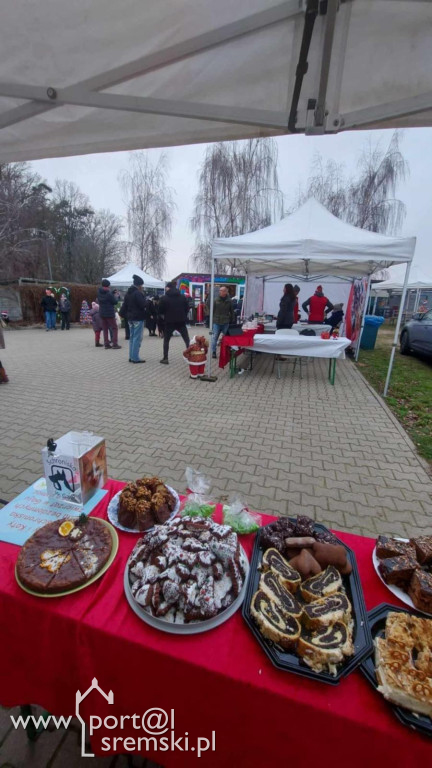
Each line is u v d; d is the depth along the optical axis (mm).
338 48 1092
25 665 974
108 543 1080
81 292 16703
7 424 3918
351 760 705
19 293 14812
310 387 5812
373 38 1056
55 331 13492
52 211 27047
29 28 1072
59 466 1261
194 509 1224
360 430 4020
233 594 903
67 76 1242
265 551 1062
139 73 1192
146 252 19812
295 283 11484
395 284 14695
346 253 4715
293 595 938
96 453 1354
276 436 3773
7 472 2891
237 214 15094
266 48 1109
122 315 9258
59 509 1301
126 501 1200
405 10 965
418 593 917
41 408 4484
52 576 944
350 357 9031
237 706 758
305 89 1215
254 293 11562
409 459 3346
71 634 874
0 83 1288
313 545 1049
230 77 1203
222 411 4508
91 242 26969
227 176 14812
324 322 8773
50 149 1666
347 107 1249
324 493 2734
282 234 5309
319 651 749
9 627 955
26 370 6676
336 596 896
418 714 674
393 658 749
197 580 889
